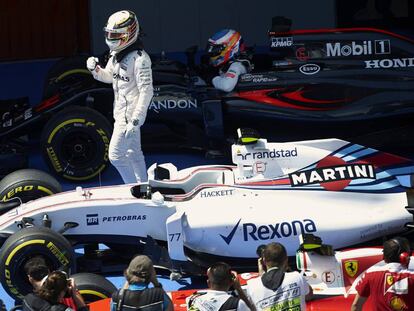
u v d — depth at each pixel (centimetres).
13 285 2933
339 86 4084
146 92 3528
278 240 3070
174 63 4284
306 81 4081
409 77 4069
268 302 2362
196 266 3081
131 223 3144
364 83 4075
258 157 3197
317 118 4112
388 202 3138
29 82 5700
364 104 4091
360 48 4062
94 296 2769
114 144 3622
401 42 4059
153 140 4391
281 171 3197
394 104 4084
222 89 4078
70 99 4181
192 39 6122
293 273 2400
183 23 6106
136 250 3278
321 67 4075
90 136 3981
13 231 3123
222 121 4084
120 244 3275
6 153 4175
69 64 4584
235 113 4119
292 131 4181
